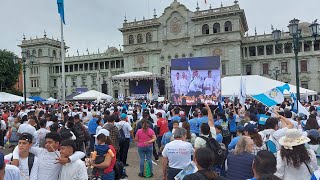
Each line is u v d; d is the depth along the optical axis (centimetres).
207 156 512
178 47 8944
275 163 509
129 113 2675
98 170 859
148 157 1365
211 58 1844
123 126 1566
